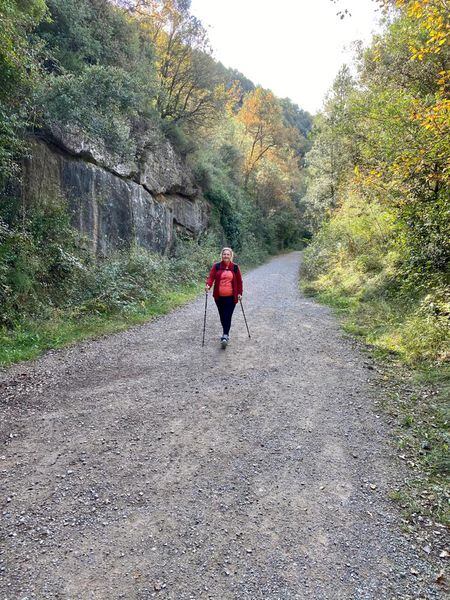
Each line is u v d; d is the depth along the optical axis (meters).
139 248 13.49
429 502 2.89
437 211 8.03
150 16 18.31
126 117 13.64
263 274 23.28
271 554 2.41
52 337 6.94
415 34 9.72
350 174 17.64
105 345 6.87
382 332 7.26
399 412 4.31
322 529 2.62
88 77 9.66
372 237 12.89
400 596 2.14
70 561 2.33
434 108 6.30
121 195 13.46
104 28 12.95
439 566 2.33
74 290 9.07
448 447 3.50
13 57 6.93
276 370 5.66
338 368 5.75
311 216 34.12
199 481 3.12
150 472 3.22
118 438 3.75
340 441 3.75
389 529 2.63
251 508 2.82
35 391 4.83
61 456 3.44
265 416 4.24
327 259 17.19
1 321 6.93
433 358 5.60
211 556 2.38
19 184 9.07
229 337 7.46
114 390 4.89
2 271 7.36
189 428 3.96
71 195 10.84
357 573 2.28
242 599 2.10
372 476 3.21
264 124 40.78
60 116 9.35
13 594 2.09
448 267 7.88
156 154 17.03
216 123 22.50
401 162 8.16
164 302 10.95
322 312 10.13
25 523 2.63
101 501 2.86
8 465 3.29
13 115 7.86
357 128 11.80
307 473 3.24
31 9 8.13
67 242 9.86
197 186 22.89
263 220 41.97
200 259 19.20
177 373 5.50
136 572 2.26
